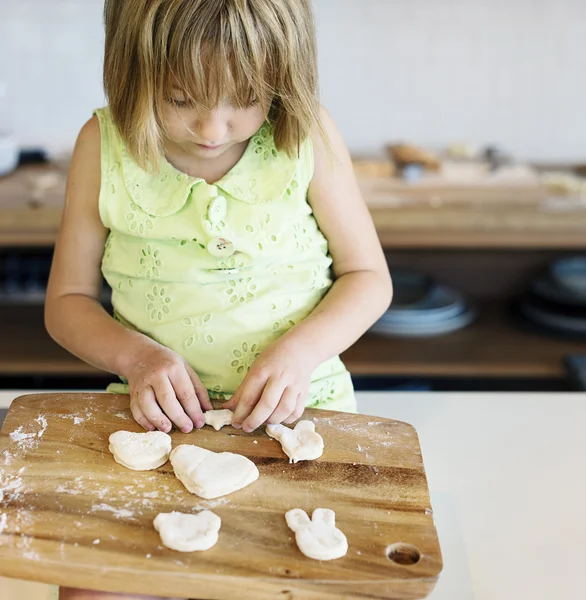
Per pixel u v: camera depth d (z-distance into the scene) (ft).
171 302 3.08
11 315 6.24
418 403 3.61
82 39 6.66
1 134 6.64
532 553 2.68
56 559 2.06
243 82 2.66
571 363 4.81
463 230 5.53
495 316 6.40
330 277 3.43
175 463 2.45
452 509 2.88
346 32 6.70
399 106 6.95
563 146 7.09
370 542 2.17
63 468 2.45
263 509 2.29
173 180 3.09
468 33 6.72
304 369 2.81
